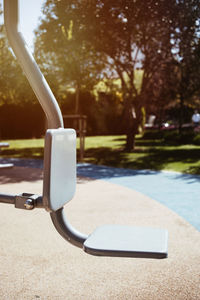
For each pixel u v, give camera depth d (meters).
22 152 15.19
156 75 15.30
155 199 5.63
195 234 3.71
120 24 12.17
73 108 23.44
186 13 11.41
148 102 15.77
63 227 1.48
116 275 2.68
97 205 5.21
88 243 1.39
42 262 2.96
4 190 6.55
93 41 12.33
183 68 13.73
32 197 1.41
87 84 12.52
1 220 4.33
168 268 2.80
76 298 2.30
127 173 8.84
